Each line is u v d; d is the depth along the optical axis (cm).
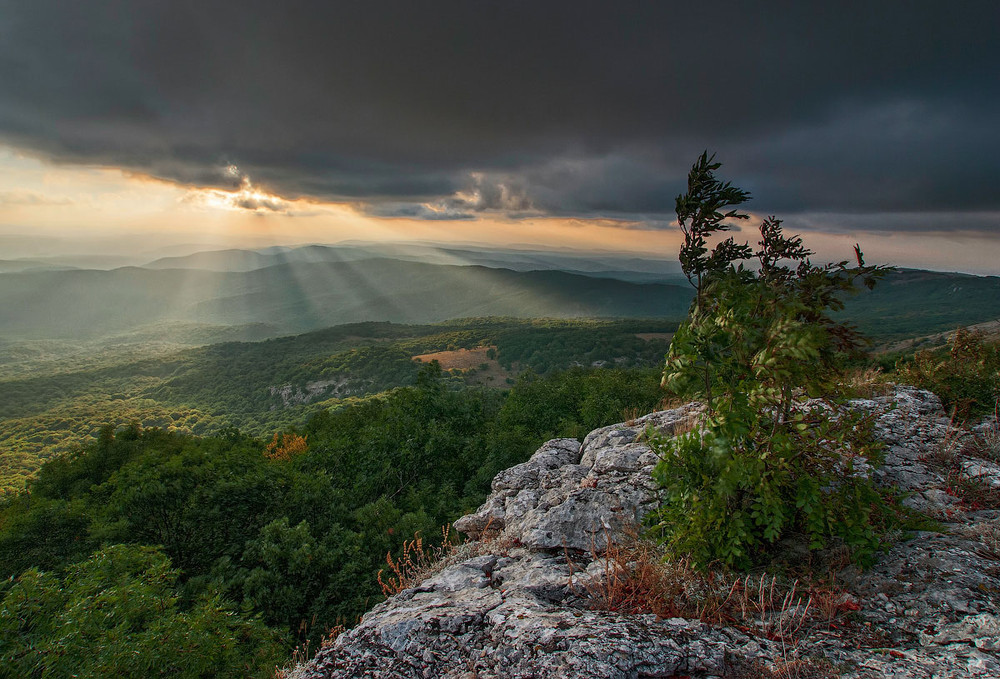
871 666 223
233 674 1039
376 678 263
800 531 348
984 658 214
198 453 2581
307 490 2005
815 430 330
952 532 330
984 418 557
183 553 1697
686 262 355
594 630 258
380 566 1598
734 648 247
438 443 2523
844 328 311
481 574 406
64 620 827
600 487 493
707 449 335
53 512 1816
